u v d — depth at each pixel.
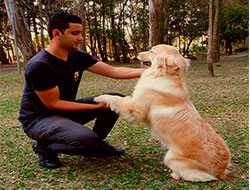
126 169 3.79
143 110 3.56
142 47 23.22
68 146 3.52
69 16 3.51
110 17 22.73
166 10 14.96
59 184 3.49
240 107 6.96
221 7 21.45
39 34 20.94
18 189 3.43
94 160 4.05
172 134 3.43
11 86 11.63
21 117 3.79
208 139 3.39
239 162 3.92
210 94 8.69
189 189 3.27
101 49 23.33
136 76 4.01
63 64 3.63
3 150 4.56
